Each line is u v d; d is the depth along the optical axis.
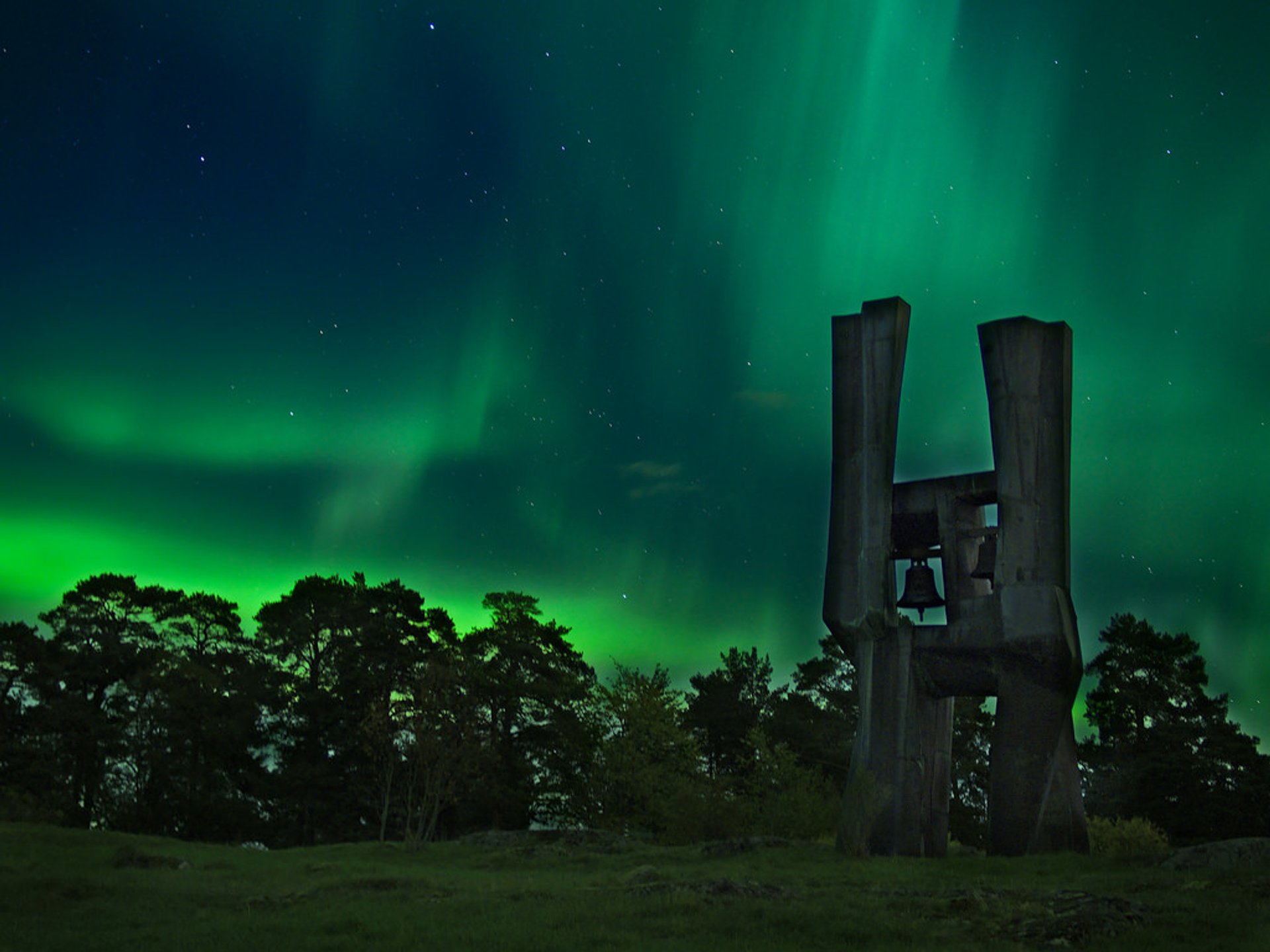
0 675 53.19
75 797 50.88
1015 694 27.64
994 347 29.02
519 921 16.20
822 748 60.59
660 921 15.89
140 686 52.38
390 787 48.06
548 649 60.44
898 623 29.05
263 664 58.09
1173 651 56.75
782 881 22.11
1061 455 28.23
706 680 68.81
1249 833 50.12
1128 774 52.62
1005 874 23.17
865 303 30.70
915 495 29.97
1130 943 14.21
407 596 59.56
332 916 17.03
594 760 54.47
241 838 53.75
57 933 16.12
